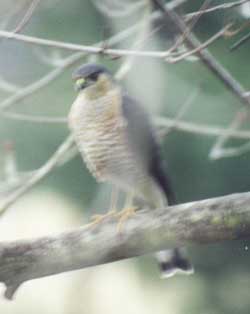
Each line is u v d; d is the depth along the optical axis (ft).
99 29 50.24
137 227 27.22
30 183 34.22
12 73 50.96
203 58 31.19
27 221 50.88
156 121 36.65
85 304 48.96
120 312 50.11
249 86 48.37
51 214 51.08
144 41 30.89
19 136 49.32
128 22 38.22
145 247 27.43
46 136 49.47
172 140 50.08
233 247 53.21
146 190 34.09
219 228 27.04
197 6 45.32
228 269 53.42
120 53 28.68
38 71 50.85
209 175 50.72
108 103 33.35
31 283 49.16
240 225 26.94
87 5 49.96
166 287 52.37
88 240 27.20
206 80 47.03
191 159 50.47
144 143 33.32
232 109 46.96
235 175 50.65
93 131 33.47
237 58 48.47
